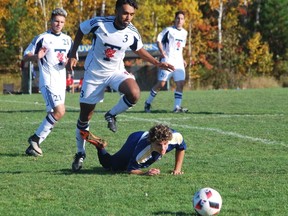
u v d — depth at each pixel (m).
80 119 18.64
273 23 115.19
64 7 99.94
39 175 17.39
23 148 23.02
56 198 14.50
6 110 39.91
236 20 113.56
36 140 21.30
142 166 17.39
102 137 25.80
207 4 114.38
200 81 103.75
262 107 40.94
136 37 18.47
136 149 17.08
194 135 26.02
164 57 36.84
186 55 105.06
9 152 22.09
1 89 92.56
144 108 39.34
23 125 30.38
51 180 16.59
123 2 17.81
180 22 37.84
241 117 33.69
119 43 18.23
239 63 109.50
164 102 47.66
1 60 103.31
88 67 18.64
